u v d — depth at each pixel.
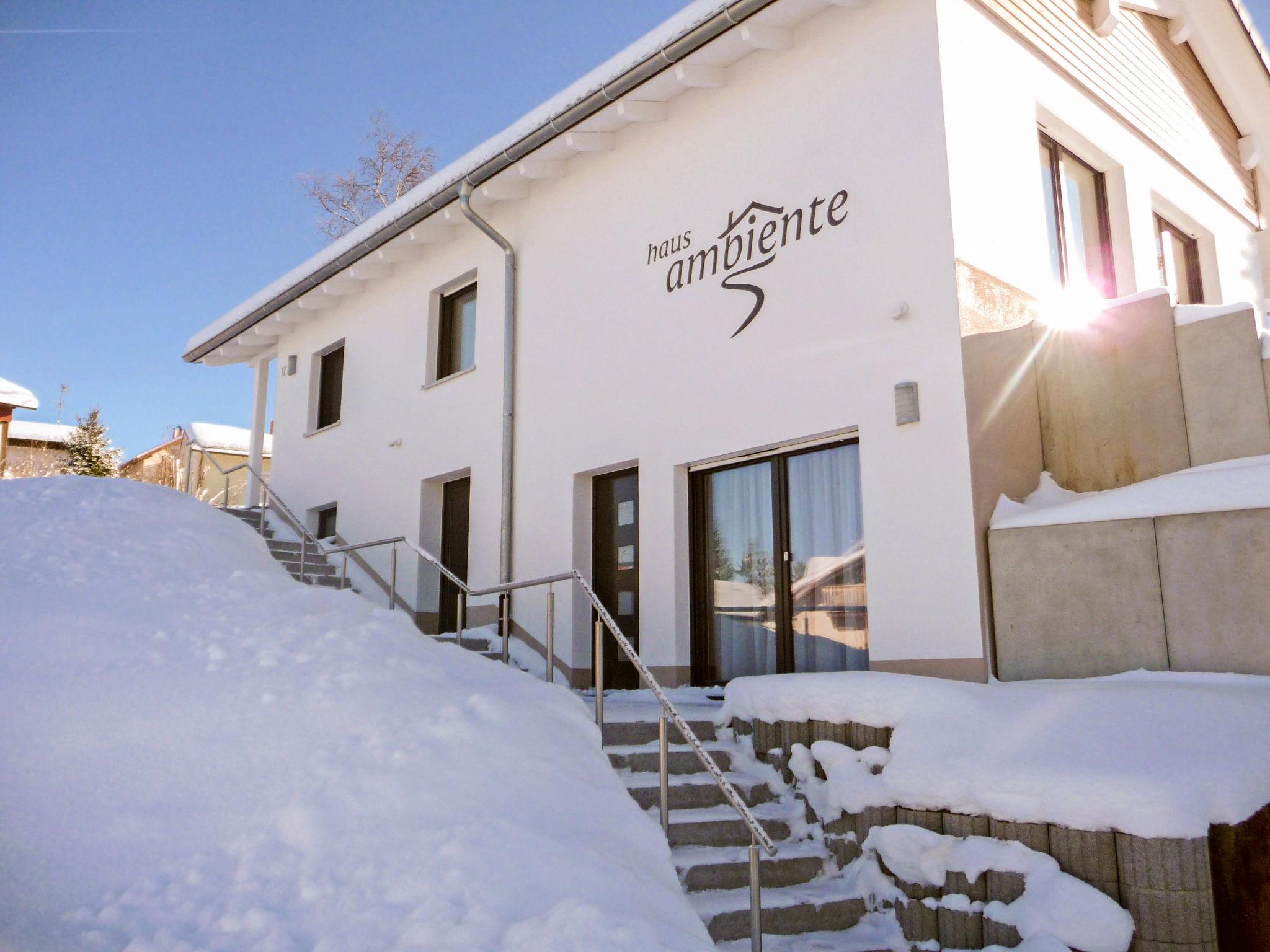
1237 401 5.62
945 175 6.28
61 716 4.06
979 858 4.08
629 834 3.98
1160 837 3.60
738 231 7.61
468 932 3.03
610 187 8.87
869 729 4.92
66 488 8.76
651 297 8.30
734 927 4.18
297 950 2.94
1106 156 8.42
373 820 3.59
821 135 7.07
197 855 3.34
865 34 6.87
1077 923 3.69
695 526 7.84
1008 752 4.25
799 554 7.09
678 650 7.63
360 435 12.12
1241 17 9.68
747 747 5.64
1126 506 5.29
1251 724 4.01
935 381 6.14
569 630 8.68
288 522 12.59
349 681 4.72
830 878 4.73
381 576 11.29
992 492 5.98
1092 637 5.31
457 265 10.80
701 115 8.03
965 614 5.80
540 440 9.30
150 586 6.17
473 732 4.36
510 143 8.72
